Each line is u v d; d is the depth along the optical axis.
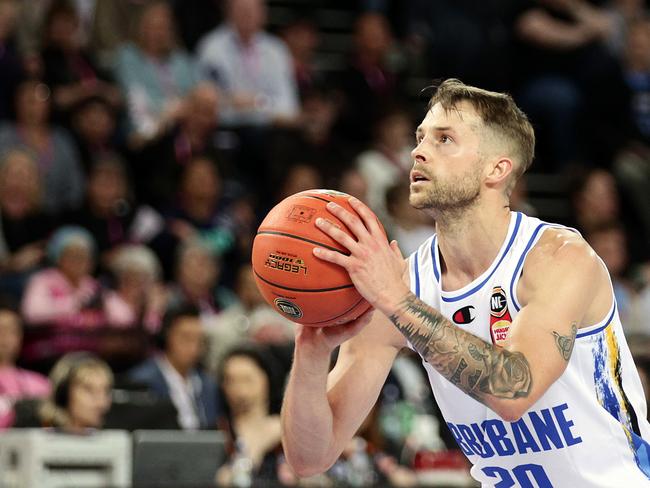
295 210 6.86
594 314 7.15
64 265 17.03
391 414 15.48
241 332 17.20
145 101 21.95
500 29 26.14
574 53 26.03
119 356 16.03
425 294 7.54
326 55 27.84
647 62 27.80
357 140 24.66
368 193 21.98
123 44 23.28
